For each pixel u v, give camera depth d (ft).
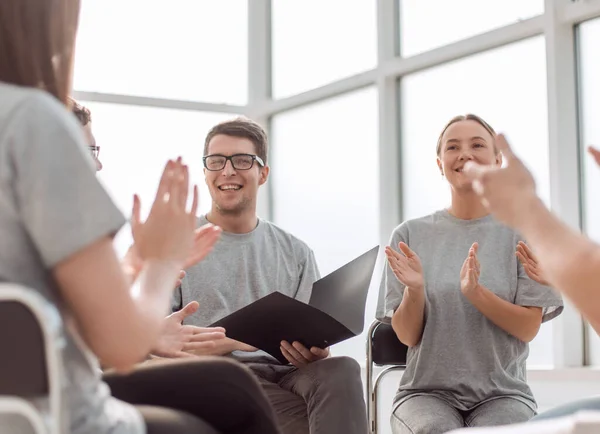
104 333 3.35
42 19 3.54
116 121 17.87
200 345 7.43
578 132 13.43
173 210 3.99
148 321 3.53
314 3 18.37
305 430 8.83
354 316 8.54
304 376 8.63
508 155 3.63
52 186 3.23
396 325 9.60
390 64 16.33
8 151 3.25
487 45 14.60
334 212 17.71
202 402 4.27
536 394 13.15
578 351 13.07
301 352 8.68
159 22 18.56
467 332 9.48
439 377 9.41
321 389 8.39
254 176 10.07
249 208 10.07
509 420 8.71
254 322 8.15
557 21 13.38
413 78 16.26
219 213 10.06
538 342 13.74
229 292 9.75
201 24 18.95
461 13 15.33
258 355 9.41
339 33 17.76
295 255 10.19
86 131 7.59
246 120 10.40
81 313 3.34
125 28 18.24
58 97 3.59
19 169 3.24
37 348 3.05
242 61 19.31
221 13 19.17
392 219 16.31
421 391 9.50
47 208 3.22
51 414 3.07
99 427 3.38
